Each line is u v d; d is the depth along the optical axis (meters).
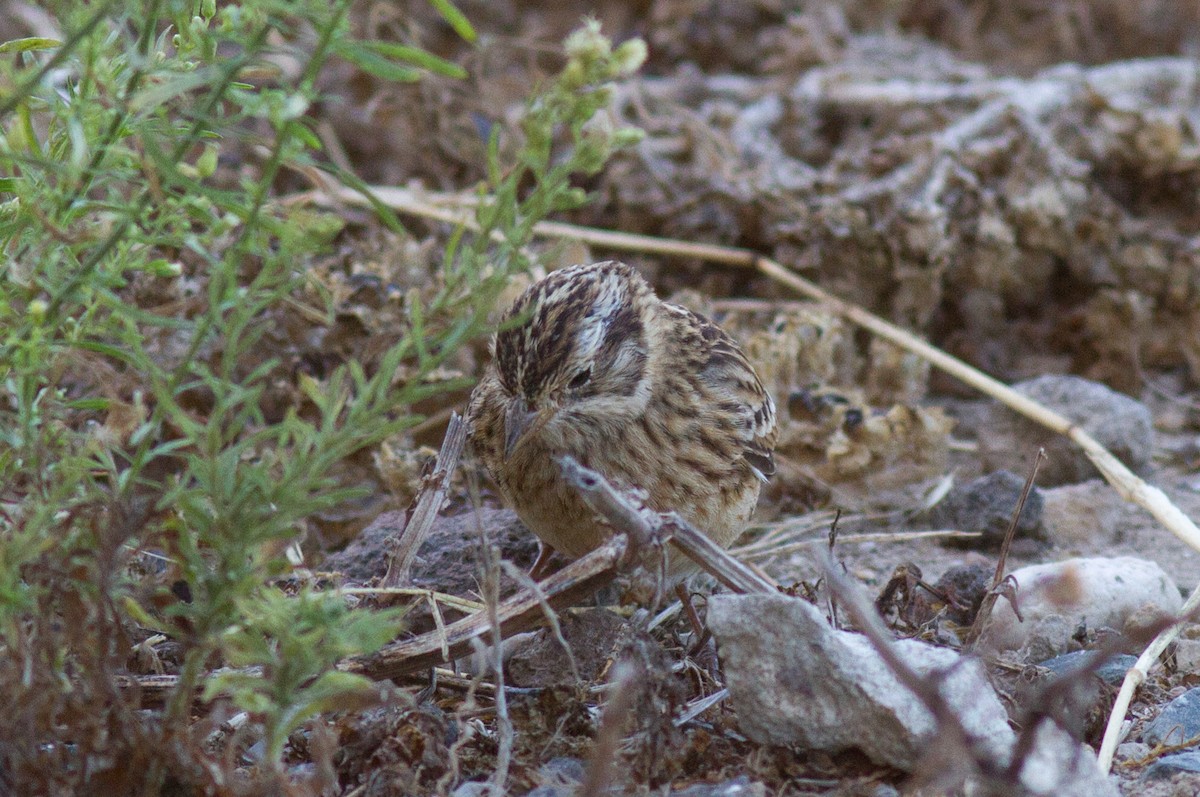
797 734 7.32
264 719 6.93
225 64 5.99
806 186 16.52
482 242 6.06
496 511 11.22
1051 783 6.66
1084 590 9.91
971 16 22.02
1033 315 16.47
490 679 8.48
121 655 6.53
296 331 12.30
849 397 13.50
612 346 9.95
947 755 6.73
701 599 10.30
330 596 6.14
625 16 21.27
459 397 12.96
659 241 16.19
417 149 17.00
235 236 11.66
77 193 6.71
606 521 7.37
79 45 6.39
